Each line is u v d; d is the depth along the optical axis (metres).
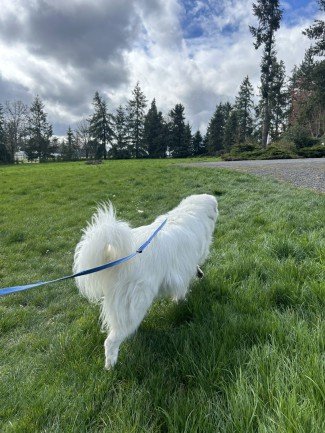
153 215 8.59
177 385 2.24
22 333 3.60
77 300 4.25
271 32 40.09
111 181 14.84
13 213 9.80
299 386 1.85
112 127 76.62
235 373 2.14
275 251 4.34
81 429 1.96
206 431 1.76
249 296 3.22
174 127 75.81
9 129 71.62
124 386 2.31
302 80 45.84
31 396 2.31
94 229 2.56
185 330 2.79
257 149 34.31
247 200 8.80
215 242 5.46
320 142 33.97
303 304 2.96
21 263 5.86
